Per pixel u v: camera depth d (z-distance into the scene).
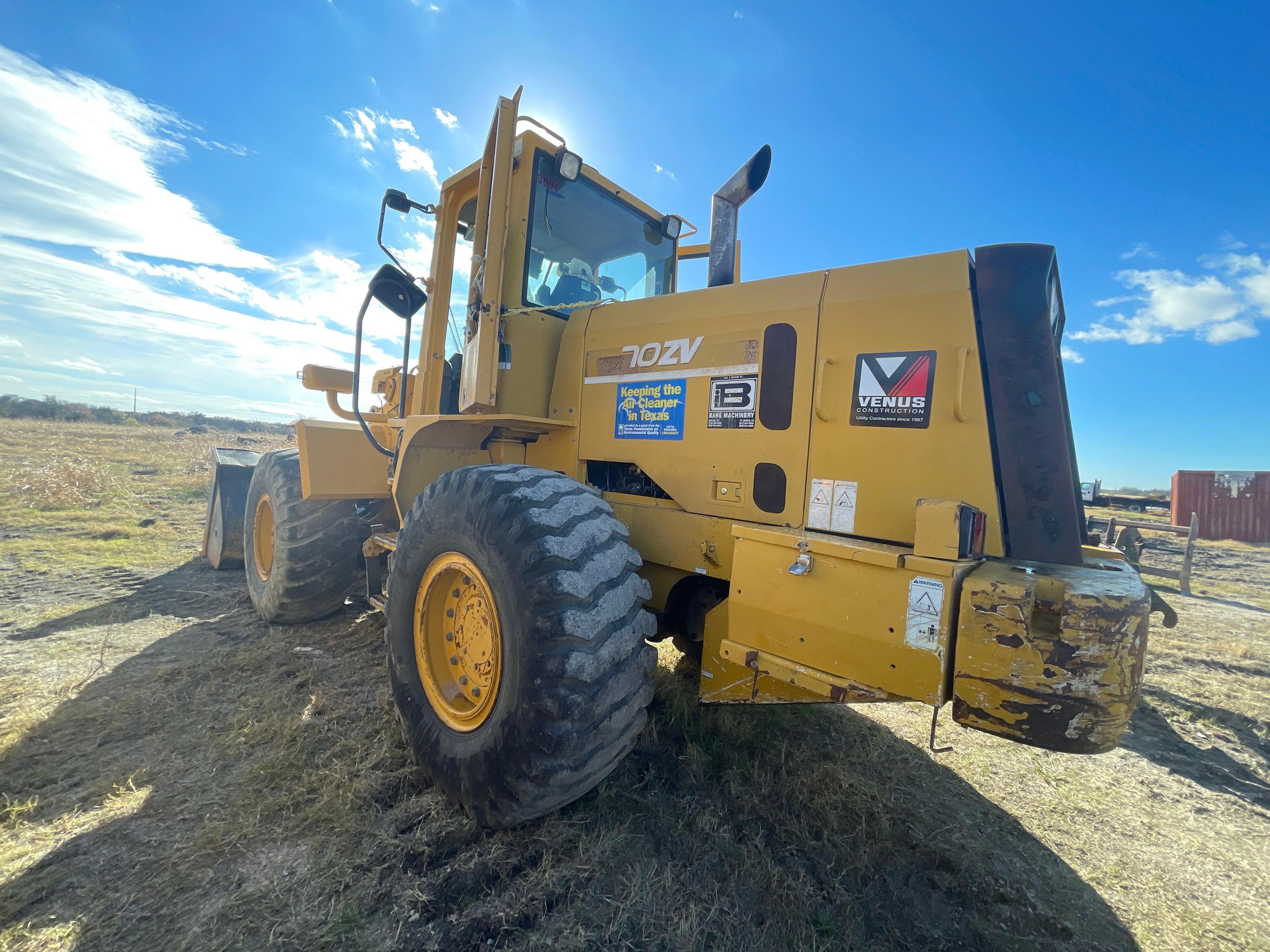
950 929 1.85
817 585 1.91
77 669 3.28
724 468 2.41
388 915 1.70
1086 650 1.54
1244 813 2.58
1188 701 3.78
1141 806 2.60
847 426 2.11
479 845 1.99
